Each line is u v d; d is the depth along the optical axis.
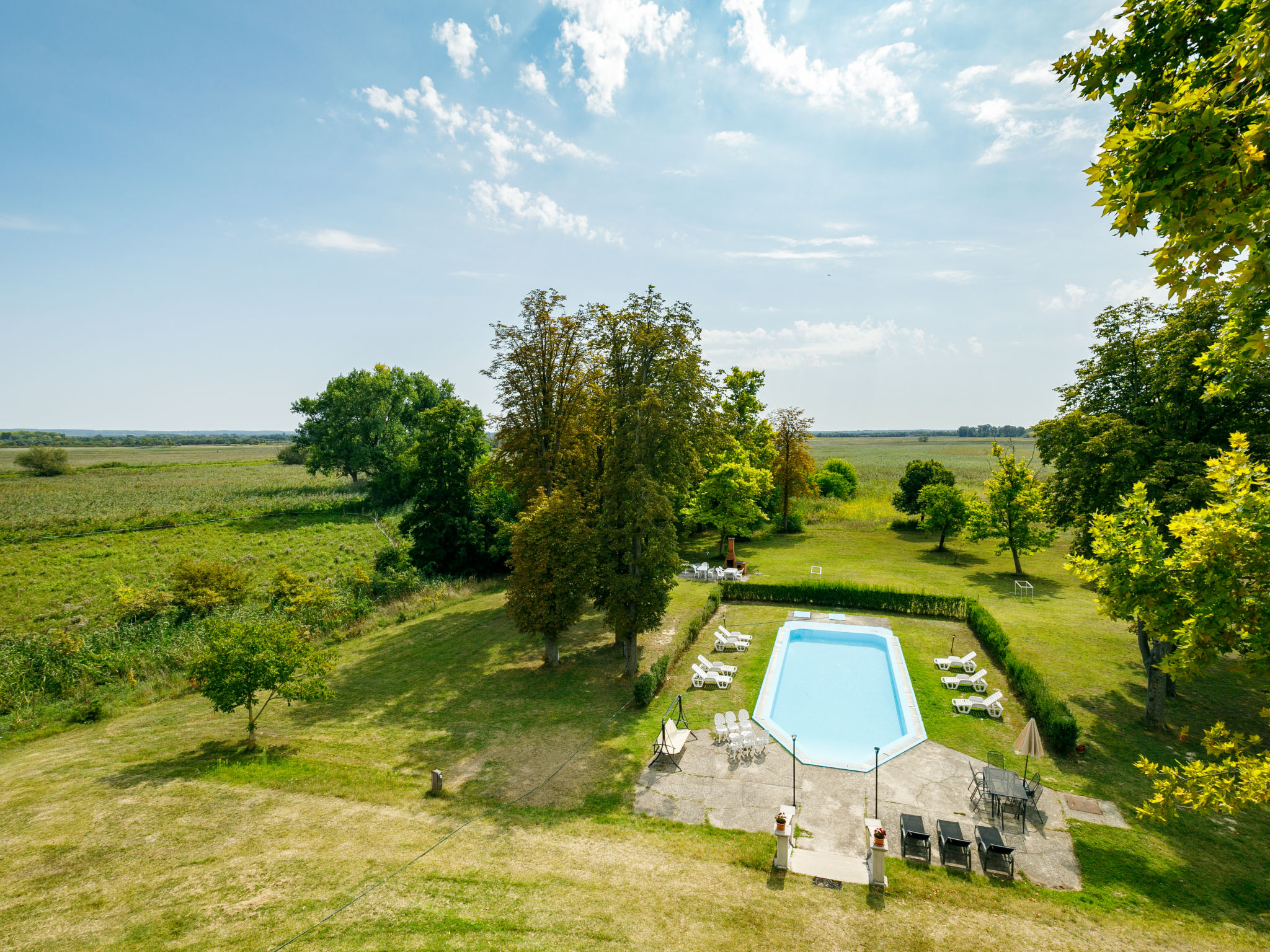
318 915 10.16
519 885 11.09
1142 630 17.12
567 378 29.28
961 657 22.83
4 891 10.77
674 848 12.41
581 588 22.47
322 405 78.50
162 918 10.04
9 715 20.45
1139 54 6.64
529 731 18.16
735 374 54.56
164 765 16.25
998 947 9.63
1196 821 13.05
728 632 25.75
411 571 36.62
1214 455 19.02
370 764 16.31
